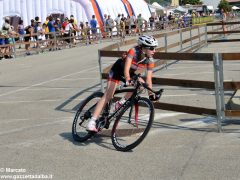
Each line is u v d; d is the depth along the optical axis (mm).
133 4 41438
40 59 21500
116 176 5113
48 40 25531
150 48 5871
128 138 6301
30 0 34156
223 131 6664
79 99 9984
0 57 22578
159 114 7930
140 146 6160
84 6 34125
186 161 5477
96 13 34281
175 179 4930
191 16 49062
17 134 7195
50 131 7270
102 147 6242
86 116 6586
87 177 5133
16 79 14484
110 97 6246
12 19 34375
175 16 52594
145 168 5320
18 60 21656
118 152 5992
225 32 20172
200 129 6848
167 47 14906
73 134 6645
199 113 6859
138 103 6152
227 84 6594
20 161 5812
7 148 6426
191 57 6902
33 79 14172
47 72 15906
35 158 5906
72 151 6133
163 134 6680
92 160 5715
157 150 5957
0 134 7254
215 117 7332
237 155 5574
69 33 28000
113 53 8492
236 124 7004
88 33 30766
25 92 11555
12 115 8719
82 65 17438
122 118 6531
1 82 13930
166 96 9656
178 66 14859
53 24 26734
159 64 13430
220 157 5539
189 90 10195
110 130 6914
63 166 5539
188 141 6266
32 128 7551
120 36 33656
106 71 9117
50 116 8406
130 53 5898
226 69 13320
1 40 22391
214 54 6535
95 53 22703
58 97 10422
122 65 6078
